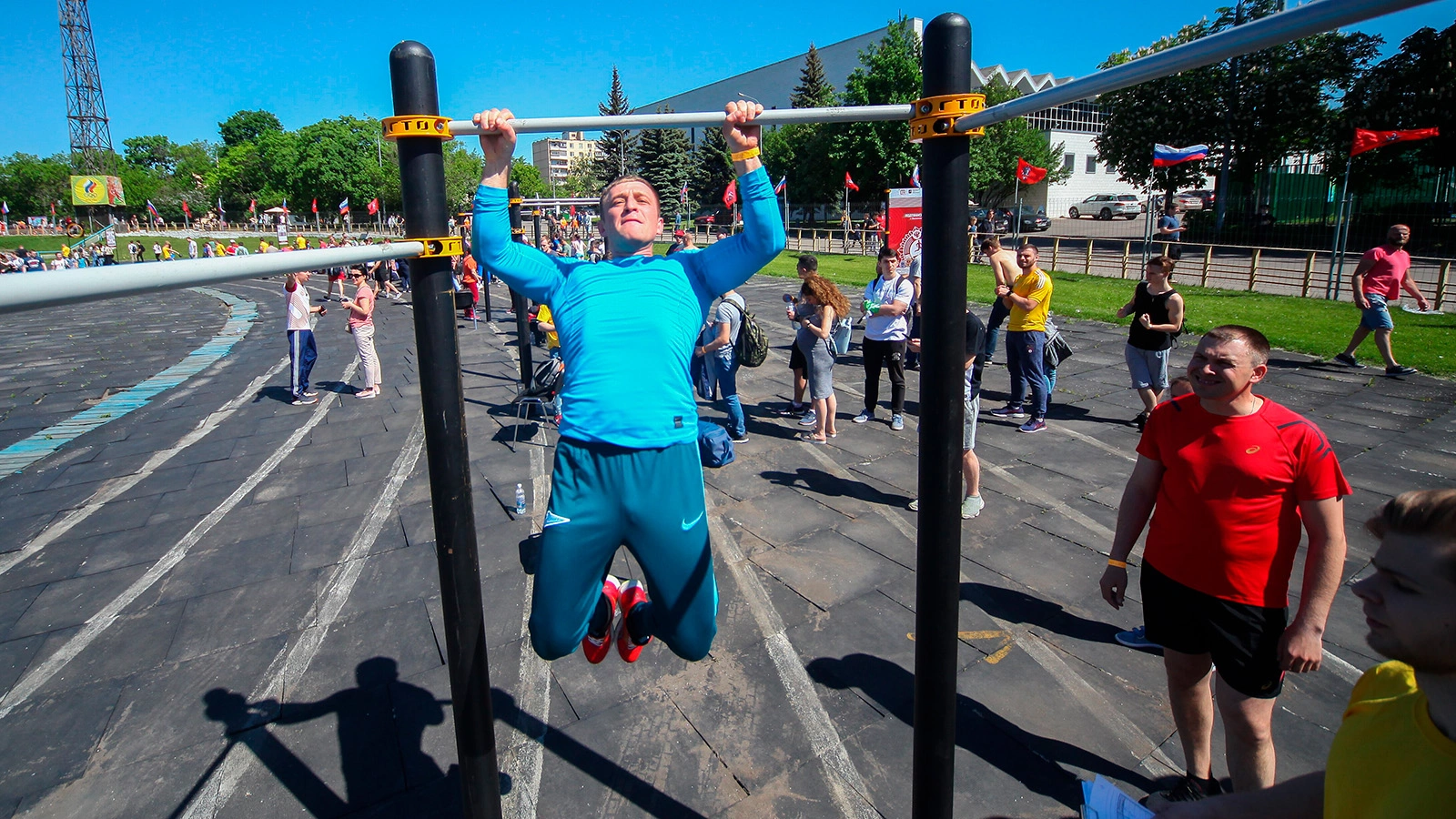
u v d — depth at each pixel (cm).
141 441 862
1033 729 331
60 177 9406
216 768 327
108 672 402
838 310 720
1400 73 2353
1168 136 3066
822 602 442
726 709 352
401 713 360
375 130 7706
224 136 9900
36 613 470
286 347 1548
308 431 862
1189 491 249
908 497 597
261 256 122
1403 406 788
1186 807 158
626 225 197
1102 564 476
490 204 193
